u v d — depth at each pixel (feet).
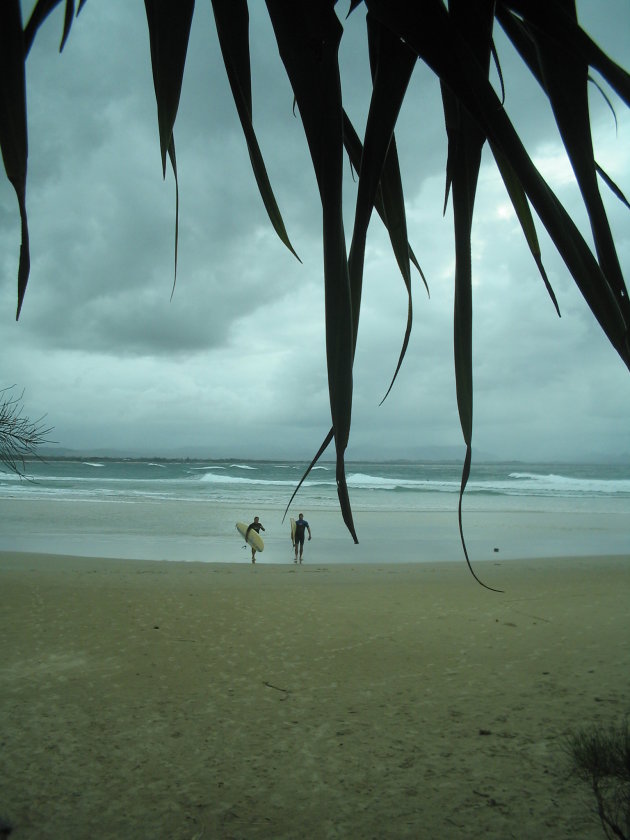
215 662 23.04
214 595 36.14
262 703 18.71
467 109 2.60
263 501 124.98
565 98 2.74
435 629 28.30
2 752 15.14
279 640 26.27
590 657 23.27
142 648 24.84
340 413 2.56
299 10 2.85
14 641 25.66
